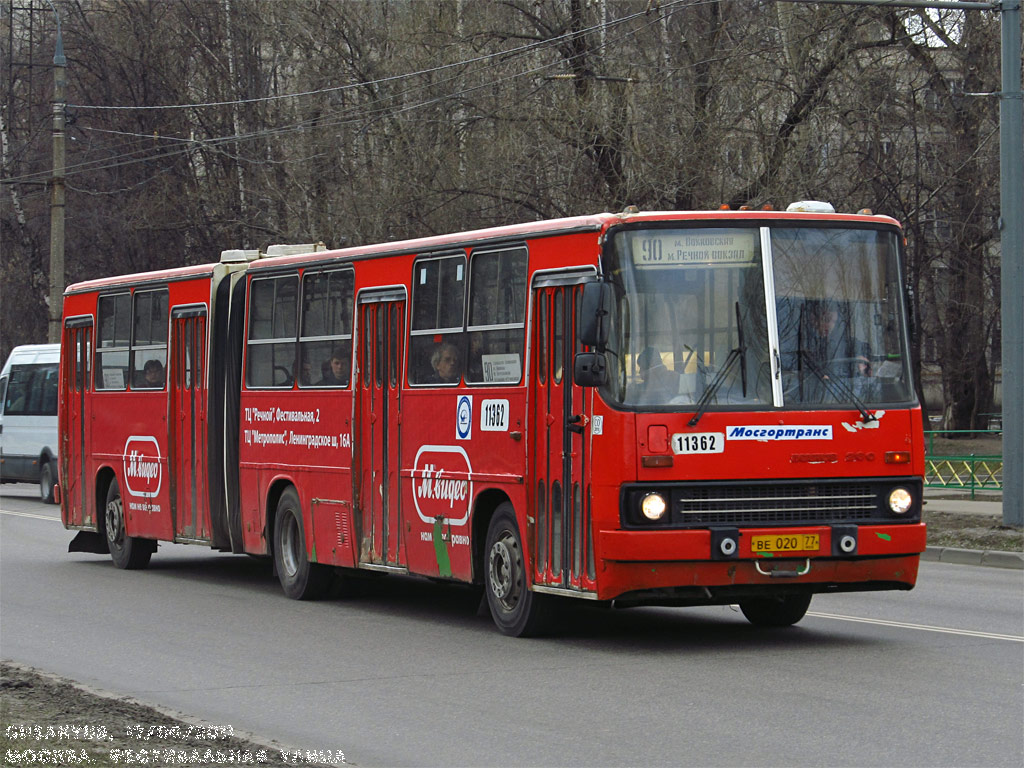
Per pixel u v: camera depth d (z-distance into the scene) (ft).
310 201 137.08
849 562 39.65
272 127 154.20
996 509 83.61
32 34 184.14
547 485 41.55
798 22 112.78
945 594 54.29
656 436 38.65
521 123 120.16
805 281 40.57
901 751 27.25
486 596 44.91
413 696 34.04
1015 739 28.19
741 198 112.47
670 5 111.04
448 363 46.50
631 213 40.06
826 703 32.09
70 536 85.92
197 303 61.36
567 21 122.01
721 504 39.01
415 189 123.54
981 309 137.39
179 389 62.75
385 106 131.34
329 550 52.75
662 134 112.88
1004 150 71.82
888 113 119.55
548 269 41.83
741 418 39.22
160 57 167.53
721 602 41.19
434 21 126.11
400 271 49.32
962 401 147.13
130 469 66.80
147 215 160.35
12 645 43.45
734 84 112.98
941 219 136.05
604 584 38.81
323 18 138.92
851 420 40.04
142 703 32.50
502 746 28.48
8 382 124.26
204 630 46.34
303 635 44.88
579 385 38.81
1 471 124.57
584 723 30.48
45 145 186.91
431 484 47.14
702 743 28.25
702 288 39.83
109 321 69.00
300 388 54.70
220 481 59.93
